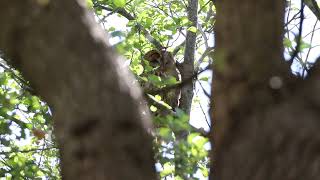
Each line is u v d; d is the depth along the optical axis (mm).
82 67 3941
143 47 16469
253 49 4184
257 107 4055
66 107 3896
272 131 3932
